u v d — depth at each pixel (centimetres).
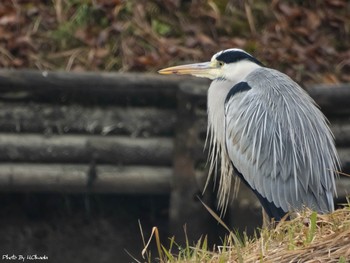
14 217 1367
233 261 715
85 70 1423
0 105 1321
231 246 760
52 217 1370
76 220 1370
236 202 1253
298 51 1479
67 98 1329
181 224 1304
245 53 1097
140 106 1336
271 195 987
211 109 1095
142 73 1381
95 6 1495
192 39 1469
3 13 1471
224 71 1091
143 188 1320
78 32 1467
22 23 1471
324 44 1503
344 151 1327
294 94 1025
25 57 1430
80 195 1374
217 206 1292
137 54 1452
